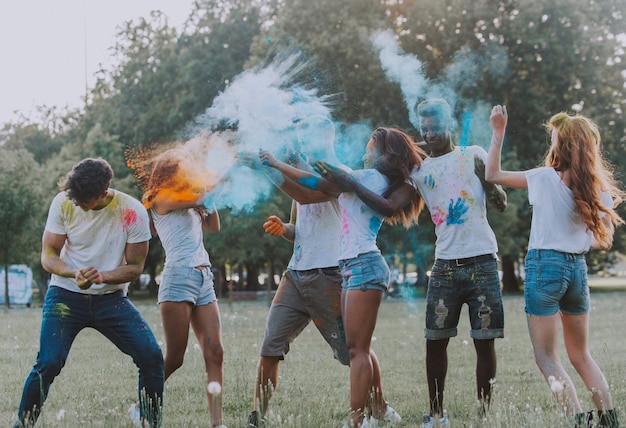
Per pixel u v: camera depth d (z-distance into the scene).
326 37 18.48
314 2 20.08
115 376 6.62
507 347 8.90
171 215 4.73
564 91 25.70
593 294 28.89
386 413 4.74
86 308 4.28
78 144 31.02
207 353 4.71
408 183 4.48
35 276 34.50
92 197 4.16
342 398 5.43
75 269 4.25
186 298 4.63
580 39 24.94
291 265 4.66
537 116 24.62
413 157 4.51
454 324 4.71
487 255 4.61
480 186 4.67
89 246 4.32
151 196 4.75
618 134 26.98
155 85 32.22
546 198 4.34
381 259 4.32
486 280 4.59
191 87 28.27
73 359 7.93
